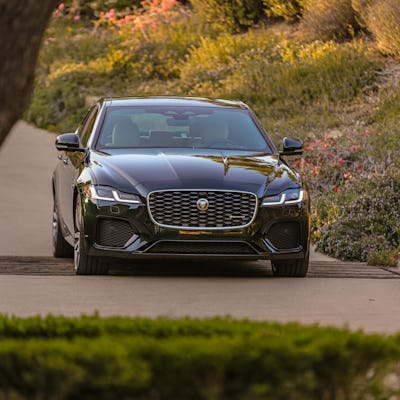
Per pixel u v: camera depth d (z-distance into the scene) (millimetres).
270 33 76125
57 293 26797
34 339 13625
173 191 29391
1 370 12008
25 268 31422
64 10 100625
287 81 64062
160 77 79812
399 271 32656
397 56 62094
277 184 30375
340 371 12336
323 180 45250
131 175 29906
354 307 25609
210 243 29484
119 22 88875
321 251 37250
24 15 13336
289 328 14047
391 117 53750
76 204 31219
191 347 12117
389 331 22344
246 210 29656
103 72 81250
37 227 41562
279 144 53312
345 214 38625
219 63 74625
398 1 62000
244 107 35656
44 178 56250
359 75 61656
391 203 38594
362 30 69875
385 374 12781
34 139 72625
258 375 12062
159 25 87250
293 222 30281
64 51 89125
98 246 29453
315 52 66250
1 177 56188
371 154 46469
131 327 14344
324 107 58719
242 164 31203
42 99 81500
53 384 11633
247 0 80938
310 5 72875
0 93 13453
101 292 27156
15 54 13398
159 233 29234
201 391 11914
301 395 12094
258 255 29781
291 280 30234
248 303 26000
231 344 12258
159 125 33719
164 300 26188
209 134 33594
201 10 85250
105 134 33281
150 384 11797
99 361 11648
